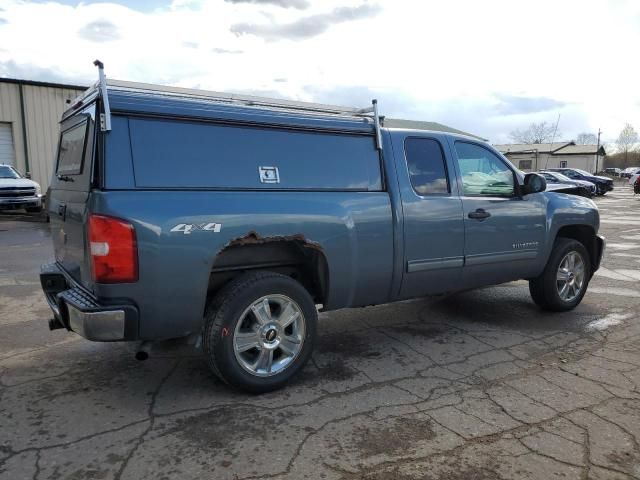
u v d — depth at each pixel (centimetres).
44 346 475
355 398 368
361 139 429
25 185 1675
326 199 397
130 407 353
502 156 534
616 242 1177
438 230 464
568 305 594
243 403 360
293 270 421
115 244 312
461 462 288
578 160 7544
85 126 355
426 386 390
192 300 340
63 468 280
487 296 675
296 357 387
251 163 371
